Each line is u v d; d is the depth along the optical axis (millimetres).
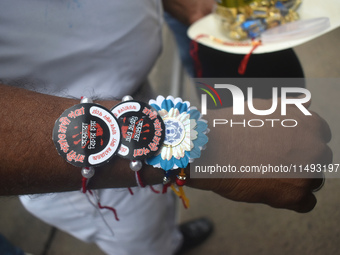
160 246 554
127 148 253
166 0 480
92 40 344
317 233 598
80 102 256
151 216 490
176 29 552
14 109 243
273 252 614
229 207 681
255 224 647
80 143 243
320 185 272
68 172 248
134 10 361
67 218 473
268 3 386
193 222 675
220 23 422
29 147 236
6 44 311
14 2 301
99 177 258
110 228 480
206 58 452
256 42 384
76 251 721
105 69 368
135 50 379
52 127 245
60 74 349
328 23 366
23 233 766
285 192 267
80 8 326
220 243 655
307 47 771
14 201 801
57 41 329
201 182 271
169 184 280
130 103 266
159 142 256
